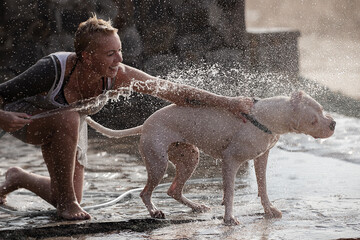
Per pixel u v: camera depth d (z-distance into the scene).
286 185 8.45
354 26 28.92
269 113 6.31
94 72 6.54
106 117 15.10
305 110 6.19
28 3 16.80
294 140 12.28
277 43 17.75
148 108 15.56
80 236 6.32
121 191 8.55
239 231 6.11
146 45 17.08
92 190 8.64
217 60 17.08
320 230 6.05
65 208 6.89
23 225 6.59
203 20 17.03
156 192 8.45
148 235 6.14
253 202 7.51
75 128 6.71
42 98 6.64
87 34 6.36
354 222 6.36
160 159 6.69
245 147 6.40
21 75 6.47
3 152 11.84
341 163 9.87
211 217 6.84
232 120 6.50
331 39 27.73
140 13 17.03
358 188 8.11
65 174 6.79
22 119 6.45
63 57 6.54
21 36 16.89
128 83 6.80
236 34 17.12
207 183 8.95
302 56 24.52
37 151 11.91
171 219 6.74
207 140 6.60
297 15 34.56
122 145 12.41
